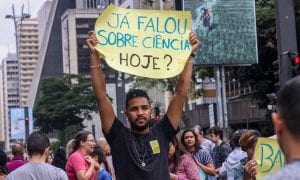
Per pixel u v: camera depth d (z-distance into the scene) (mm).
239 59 24828
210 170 9555
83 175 8211
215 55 24688
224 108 25375
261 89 30188
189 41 5801
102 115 5211
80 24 148625
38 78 160375
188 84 5523
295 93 2414
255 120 42250
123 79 43969
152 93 64875
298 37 26609
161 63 5734
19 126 64188
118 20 5742
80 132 8680
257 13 28438
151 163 5035
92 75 5312
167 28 5801
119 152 5105
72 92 85250
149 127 5422
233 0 24719
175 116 5332
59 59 157750
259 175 5879
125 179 5051
